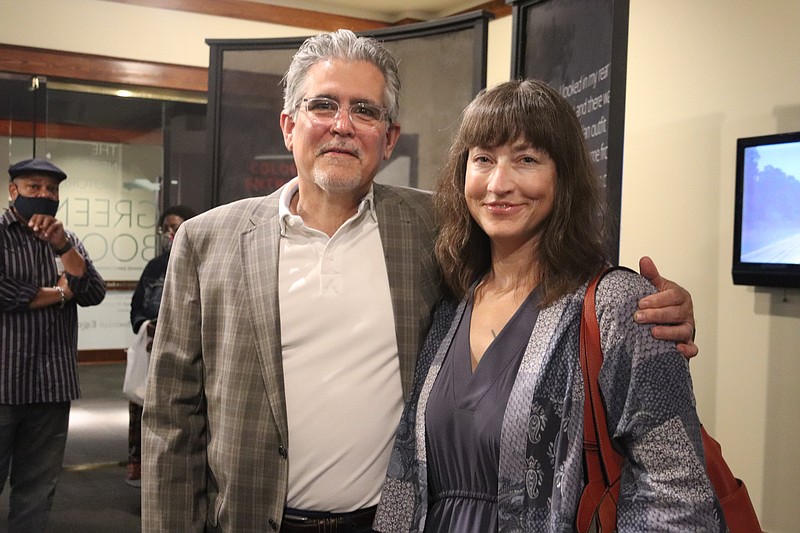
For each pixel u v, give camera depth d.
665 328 1.31
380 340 1.76
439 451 1.50
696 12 4.24
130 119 5.44
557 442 1.35
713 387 4.17
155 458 1.82
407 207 1.89
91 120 5.32
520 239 1.55
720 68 4.12
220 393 1.77
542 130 1.46
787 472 3.81
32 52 4.99
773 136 3.76
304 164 1.76
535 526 1.34
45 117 5.11
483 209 1.53
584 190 1.49
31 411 3.52
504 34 5.65
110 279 5.46
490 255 1.68
